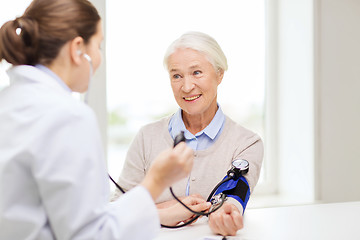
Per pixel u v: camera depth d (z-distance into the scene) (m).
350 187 2.19
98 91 1.89
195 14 2.17
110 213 0.65
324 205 1.34
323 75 2.11
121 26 2.05
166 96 2.18
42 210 0.63
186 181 1.37
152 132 1.47
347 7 2.13
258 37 2.33
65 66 0.74
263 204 2.08
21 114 0.65
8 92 0.71
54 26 0.71
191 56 1.27
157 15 2.11
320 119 2.12
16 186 0.62
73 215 0.61
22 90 0.69
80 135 0.63
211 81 1.31
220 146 1.40
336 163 2.16
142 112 2.17
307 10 2.10
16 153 0.61
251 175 1.27
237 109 2.32
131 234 0.65
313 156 2.12
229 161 1.37
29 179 0.63
